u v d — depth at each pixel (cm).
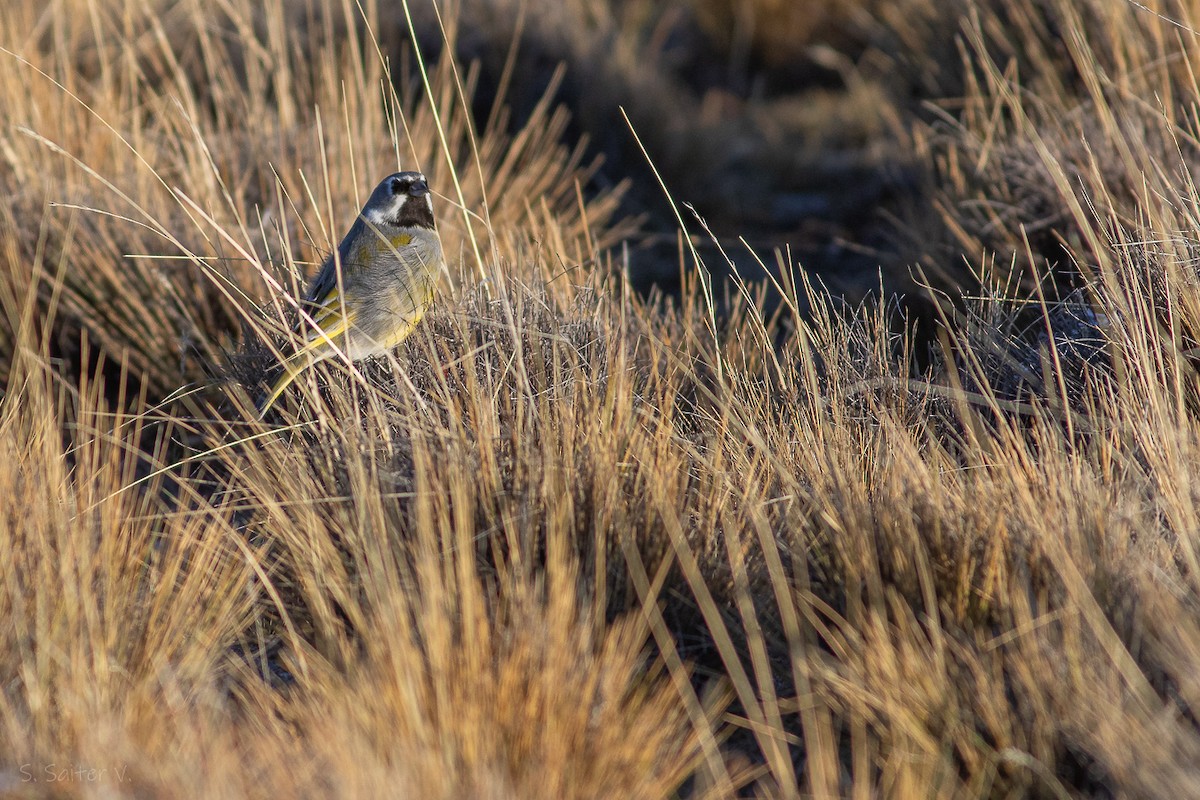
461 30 1898
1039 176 1200
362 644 707
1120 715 574
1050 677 617
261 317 1023
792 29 2239
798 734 678
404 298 977
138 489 995
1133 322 834
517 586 682
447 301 1004
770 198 1800
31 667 651
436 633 623
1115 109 1238
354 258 976
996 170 1284
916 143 1564
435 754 572
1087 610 621
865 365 940
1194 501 709
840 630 702
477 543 765
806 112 2056
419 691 607
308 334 954
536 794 579
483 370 912
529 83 1867
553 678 611
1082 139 1040
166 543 872
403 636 626
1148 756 554
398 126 1609
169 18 1783
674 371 954
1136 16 1291
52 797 580
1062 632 648
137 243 1202
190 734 596
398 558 730
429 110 1650
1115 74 1281
